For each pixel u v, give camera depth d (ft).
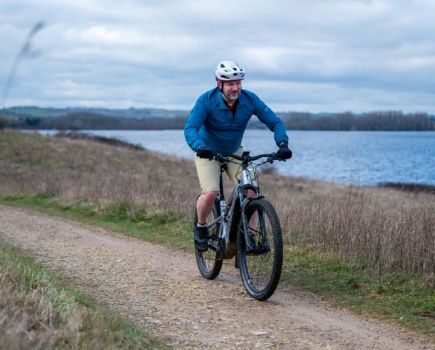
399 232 25.95
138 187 57.67
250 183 21.65
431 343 17.12
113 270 26.71
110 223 45.11
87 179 72.54
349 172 194.70
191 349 16.14
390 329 18.37
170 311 19.98
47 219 48.73
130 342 15.26
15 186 71.46
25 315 14.35
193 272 26.89
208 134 22.72
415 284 22.29
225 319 19.16
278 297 22.18
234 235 22.61
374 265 24.59
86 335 14.51
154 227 41.93
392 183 119.24
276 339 17.25
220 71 21.45
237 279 25.35
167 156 165.99
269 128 22.91
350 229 28.66
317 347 16.63
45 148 138.00
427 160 266.98
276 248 20.15
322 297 22.17
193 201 45.42
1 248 26.37
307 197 52.49
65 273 25.53
